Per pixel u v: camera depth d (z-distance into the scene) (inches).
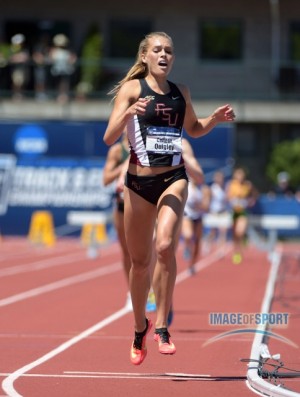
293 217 2063.2
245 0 2822.3
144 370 598.5
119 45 2832.2
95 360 634.8
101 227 2148.1
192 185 1375.5
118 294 1093.8
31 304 981.2
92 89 2461.9
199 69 2723.9
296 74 2561.5
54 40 2588.6
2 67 2455.7
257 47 2824.8
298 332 775.7
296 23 2827.3
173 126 559.2
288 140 2743.6
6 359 635.5
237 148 2760.8
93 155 2196.1
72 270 1451.8
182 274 1412.4
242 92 2625.5
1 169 2186.3
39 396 506.0
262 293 1111.0
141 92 557.6
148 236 564.1
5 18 2817.4
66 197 2180.1
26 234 2185.0
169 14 2829.7
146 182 553.9
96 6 2824.8
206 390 530.9
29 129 2188.7
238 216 1674.5
